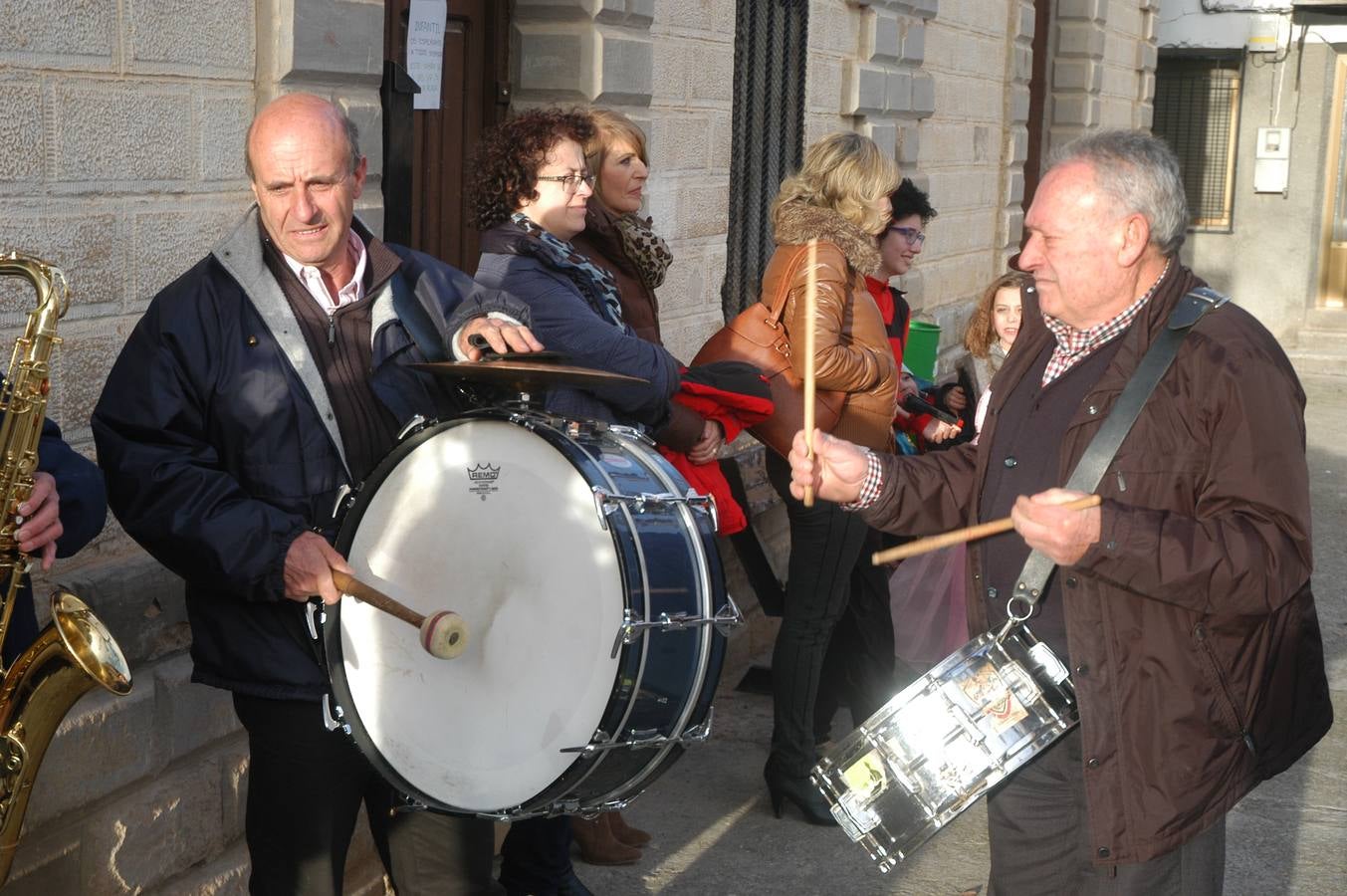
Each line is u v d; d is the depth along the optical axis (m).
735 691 6.00
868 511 3.08
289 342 3.02
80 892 3.36
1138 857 2.73
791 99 7.04
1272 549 2.61
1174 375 2.71
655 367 3.78
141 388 2.95
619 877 4.44
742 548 5.08
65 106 3.27
